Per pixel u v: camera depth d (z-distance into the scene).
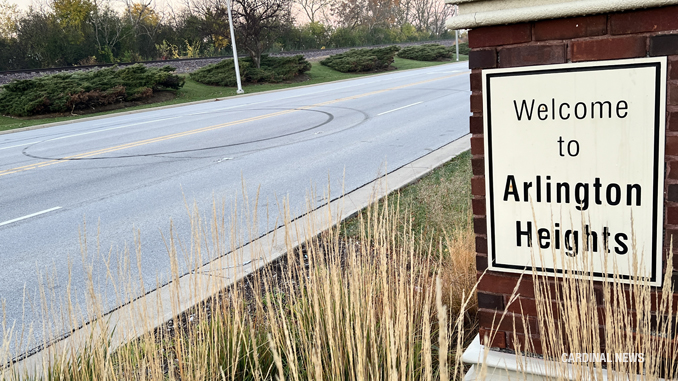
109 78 24.83
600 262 2.12
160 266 4.85
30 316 4.02
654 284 2.04
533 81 2.10
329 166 8.64
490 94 2.18
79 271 4.93
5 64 40.66
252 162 9.50
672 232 2.00
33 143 14.61
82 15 42.84
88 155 11.51
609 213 2.08
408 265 3.60
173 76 27.02
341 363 2.23
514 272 2.30
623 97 1.97
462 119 12.74
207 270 4.44
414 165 7.93
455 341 3.01
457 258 3.45
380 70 40.59
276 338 2.44
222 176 8.54
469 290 3.22
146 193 7.80
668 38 1.87
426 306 1.78
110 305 3.92
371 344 2.26
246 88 30.61
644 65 1.92
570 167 2.11
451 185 5.49
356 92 22.47
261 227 5.61
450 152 8.71
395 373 1.62
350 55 40.62
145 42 47.09
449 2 2.13
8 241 6.06
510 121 2.17
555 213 2.17
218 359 2.57
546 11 1.97
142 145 12.31
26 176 9.74
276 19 38.97
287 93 26.41
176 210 6.75
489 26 2.12
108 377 2.40
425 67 42.91
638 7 1.85
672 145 1.94
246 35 33.84
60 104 22.19
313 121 14.42
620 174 2.03
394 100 18.27
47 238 6.05
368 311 2.32
